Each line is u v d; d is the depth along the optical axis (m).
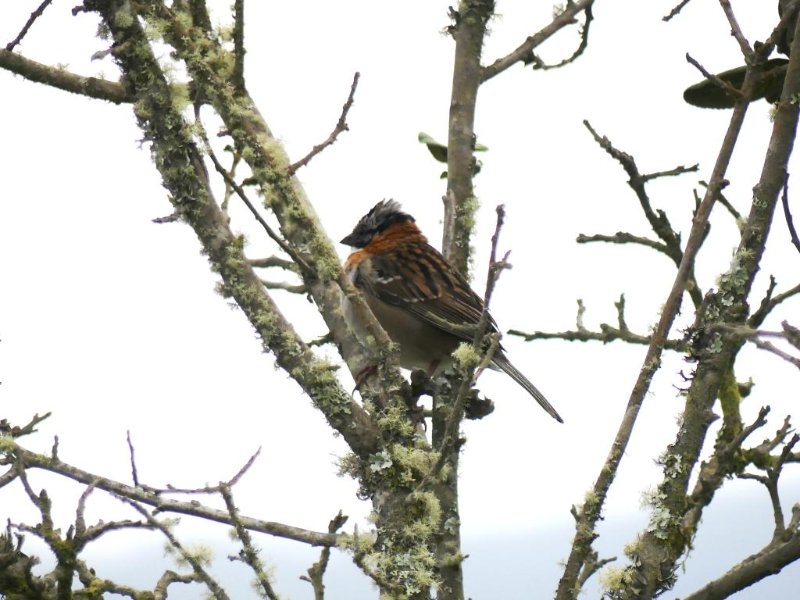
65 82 7.93
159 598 7.35
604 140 9.37
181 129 7.31
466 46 9.81
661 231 9.43
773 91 8.70
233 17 7.50
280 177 7.44
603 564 6.56
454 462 8.28
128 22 7.25
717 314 7.05
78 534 6.91
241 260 7.30
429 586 6.77
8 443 6.94
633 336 10.09
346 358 7.51
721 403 8.53
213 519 6.93
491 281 6.29
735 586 6.99
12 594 6.97
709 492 6.86
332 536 6.91
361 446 7.13
